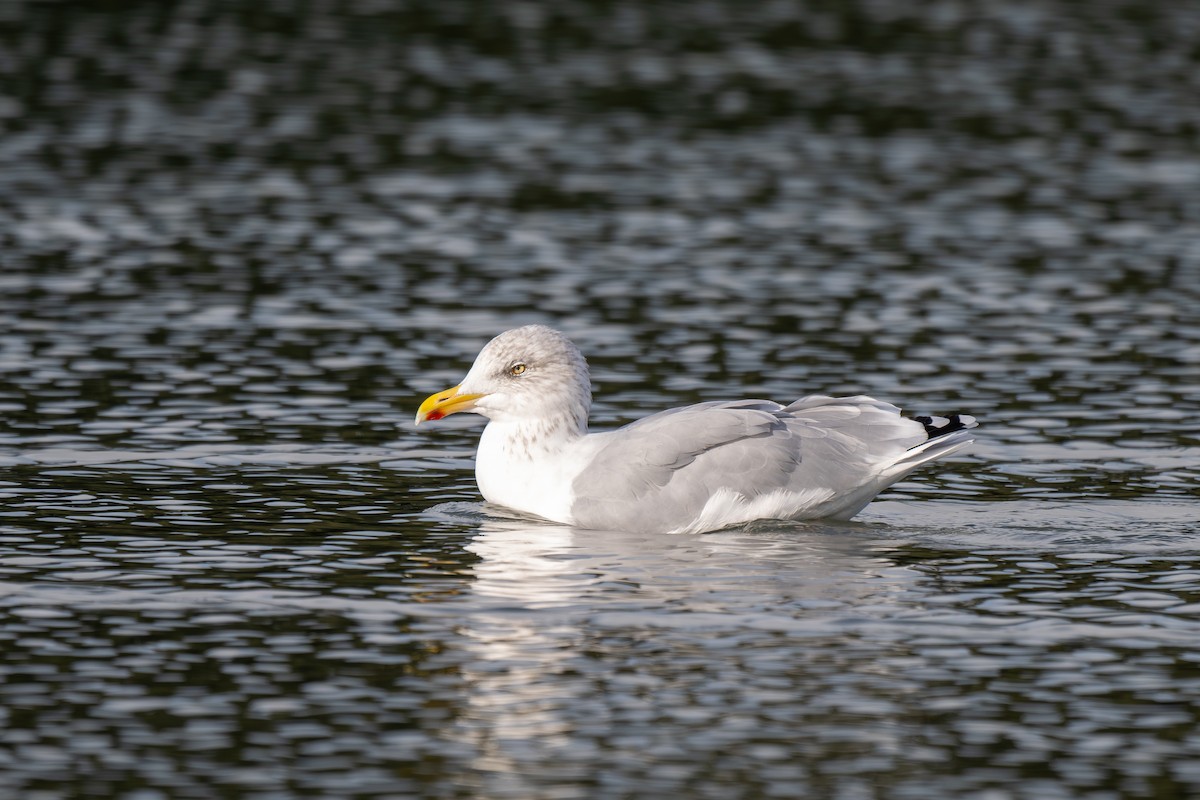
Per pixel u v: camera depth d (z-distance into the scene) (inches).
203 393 703.7
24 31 1573.6
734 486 539.5
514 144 1240.8
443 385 724.7
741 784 365.7
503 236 998.4
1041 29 1659.7
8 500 561.6
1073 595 478.6
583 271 924.0
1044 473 610.5
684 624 453.1
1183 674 422.3
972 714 399.9
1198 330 814.5
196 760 376.2
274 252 954.1
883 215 1055.0
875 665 426.6
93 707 401.4
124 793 362.3
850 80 1453.0
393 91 1396.4
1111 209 1072.2
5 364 738.8
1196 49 1577.3
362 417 678.5
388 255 952.9
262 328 808.3
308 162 1175.6
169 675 419.5
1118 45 1592.0
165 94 1365.7
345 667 424.5
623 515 541.0
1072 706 404.2
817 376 738.8
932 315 841.5
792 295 877.8
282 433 653.3
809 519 553.3
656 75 1466.5
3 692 408.5
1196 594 479.2
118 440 637.9
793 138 1266.0
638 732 389.1
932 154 1219.9
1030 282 904.9
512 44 1577.3
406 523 546.6
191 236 984.3
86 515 547.8
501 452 562.9
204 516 549.3
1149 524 548.7
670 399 703.1
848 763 375.2
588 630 448.5
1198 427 666.8
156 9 1683.1
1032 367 753.6
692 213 1057.5
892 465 548.7
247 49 1534.2
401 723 393.7
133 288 874.8
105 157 1171.3
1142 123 1311.5
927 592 479.8
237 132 1255.5
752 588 482.9
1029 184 1136.2
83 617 456.4
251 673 420.5
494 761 375.6
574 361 563.8
